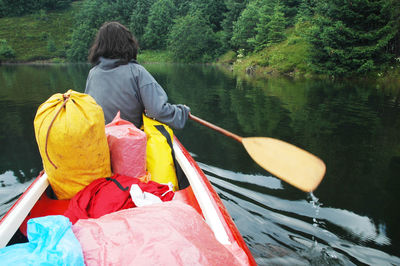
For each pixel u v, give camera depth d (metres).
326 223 2.42
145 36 46.38
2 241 1.26
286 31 24.11
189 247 0.79
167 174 1.84
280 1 26.50
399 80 12.53
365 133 4.76
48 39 56.59
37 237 0.77
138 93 1.85
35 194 1.62
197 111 6.55
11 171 3.50
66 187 1.51
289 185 3.06
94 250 0.77
